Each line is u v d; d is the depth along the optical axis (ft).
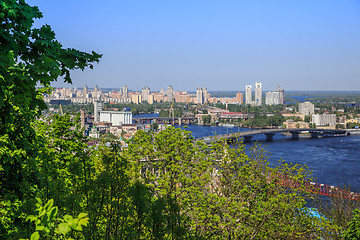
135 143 107.55
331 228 116.37
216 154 114.32
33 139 59.16
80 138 83.25
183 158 110.22
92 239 59.67
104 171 61.41
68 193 55.67
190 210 101.86
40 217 20.02
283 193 115.14
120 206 59.82
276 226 112.27
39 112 60.44
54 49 41.19
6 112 44.27
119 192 61.52
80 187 60.85
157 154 107.34
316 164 567.18
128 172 71.10
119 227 63.52
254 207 108.78
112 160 62.39
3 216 45.47
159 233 60.18
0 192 49.03
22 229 45.32
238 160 111.96
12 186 49.57
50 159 67.10
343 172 504.84
